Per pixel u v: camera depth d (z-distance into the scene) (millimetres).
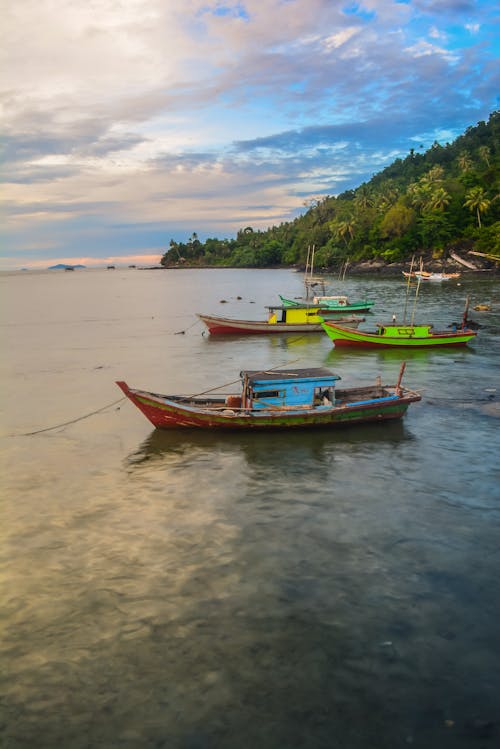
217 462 19594
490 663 9906
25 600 12000
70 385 32281
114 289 135750
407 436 21938
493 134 186500
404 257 138750
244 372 23578
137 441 22062
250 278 164250
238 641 10570
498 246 117750
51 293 128750
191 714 8992
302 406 22609
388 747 8344
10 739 8625
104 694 9438
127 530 14938
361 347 42500
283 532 14609
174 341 48531
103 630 10992
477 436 21734
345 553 13531
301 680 9602
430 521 15078
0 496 17250
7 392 30844
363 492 16953
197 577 12656
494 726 8648
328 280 129000
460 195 134875
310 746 8383
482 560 13141
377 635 10648
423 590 12023
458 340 41062
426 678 9594
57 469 19406
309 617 11203
